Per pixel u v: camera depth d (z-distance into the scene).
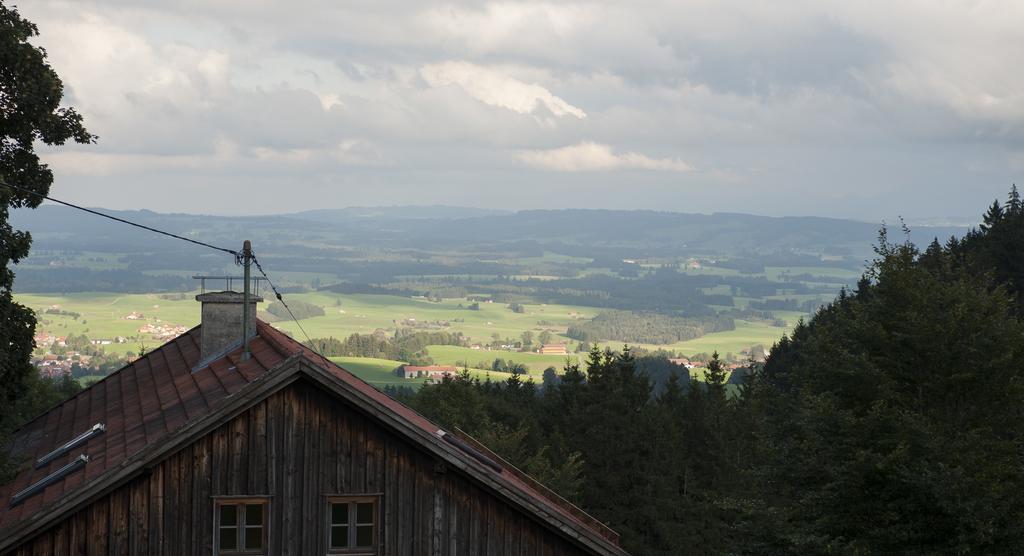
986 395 31.14
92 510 18.39
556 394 101.38
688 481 81.94
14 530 17.62
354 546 19.44
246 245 22.88
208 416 18.55
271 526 19.02
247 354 22.77
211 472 18.86
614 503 79.75
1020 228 72.12
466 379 86.75
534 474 66.81
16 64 28.14
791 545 31.08
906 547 28.62
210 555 18.73
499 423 75.88
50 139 29.36
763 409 46.22
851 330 33.47
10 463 22.58
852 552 28.52
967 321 31.19
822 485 31.23
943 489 27.19
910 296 32.53
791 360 98.38
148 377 26.67
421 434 19.39
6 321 26.56
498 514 20.02
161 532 18.59
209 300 24.50
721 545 74.69
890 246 35.16
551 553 20.25
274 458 19.08
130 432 20.91
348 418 19.39
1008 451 29.44
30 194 26.77
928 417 30.52
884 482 29.62
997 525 27.61
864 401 32.59
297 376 18.97
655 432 80.62
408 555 19.55
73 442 22.55
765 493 38.59
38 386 59.06
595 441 81.56
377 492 19.44
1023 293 65.75
